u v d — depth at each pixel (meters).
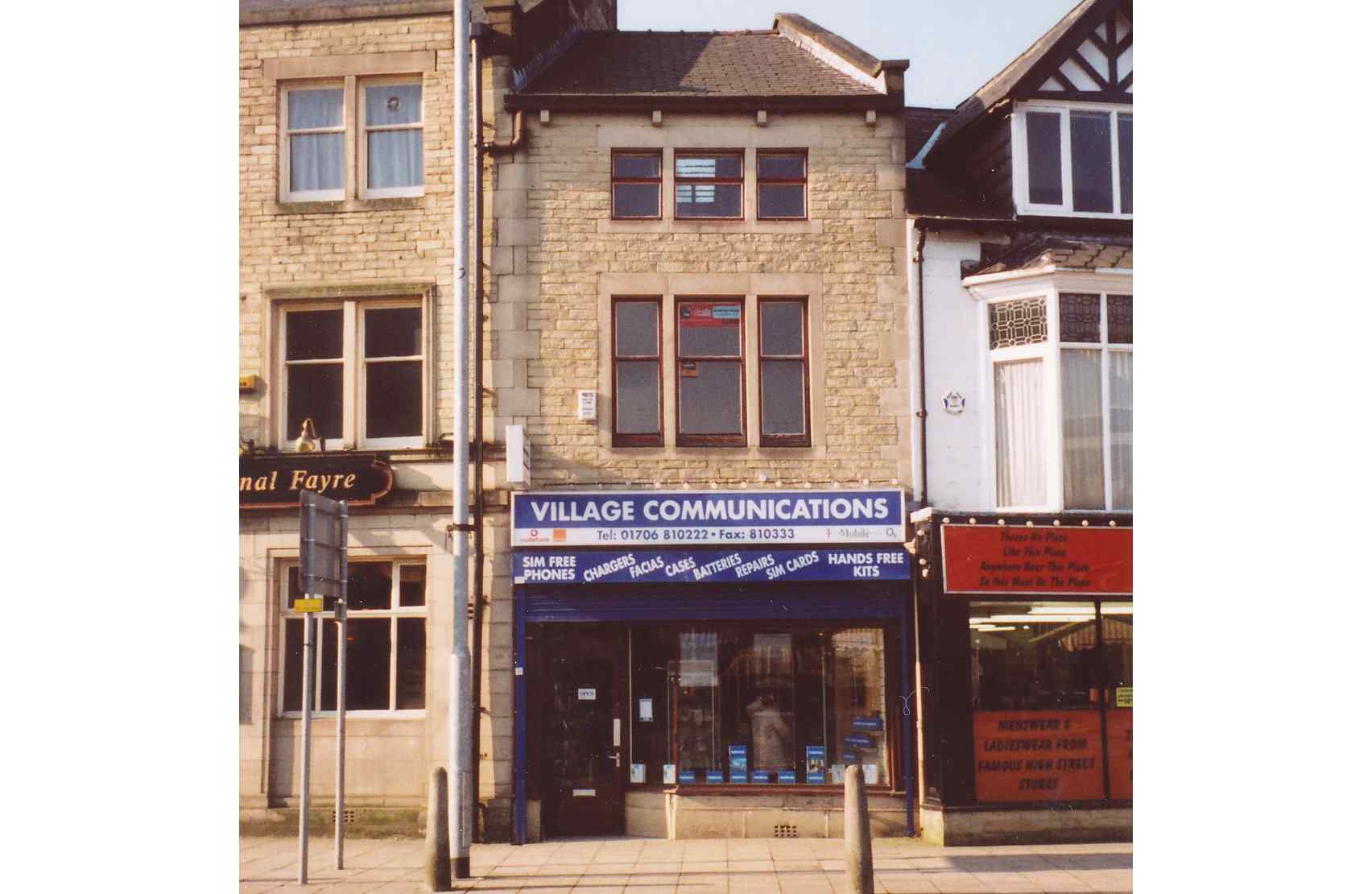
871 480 13.41
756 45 15.98
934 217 13.61
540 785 12.84
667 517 13.08
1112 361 13.26
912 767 12.80
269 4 14.34
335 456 13.44
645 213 13.91
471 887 10.27
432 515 13.40
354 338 13.90
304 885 10.27
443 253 13.81
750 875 10.75
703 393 13.69
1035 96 13.92
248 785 13.16
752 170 13.87
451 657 10.88
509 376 13.52
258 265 13.91
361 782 13.16
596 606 13.01
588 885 10.32
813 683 13.12
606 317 13.64
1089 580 12.70
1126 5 14.14
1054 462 12.98
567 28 16.12
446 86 14.04
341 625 11.00
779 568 12.95
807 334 13.73
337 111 14.32
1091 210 13.97
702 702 13.14
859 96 13.84
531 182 13.80
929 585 12.68
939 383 13.54
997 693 12.54
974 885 10.07
